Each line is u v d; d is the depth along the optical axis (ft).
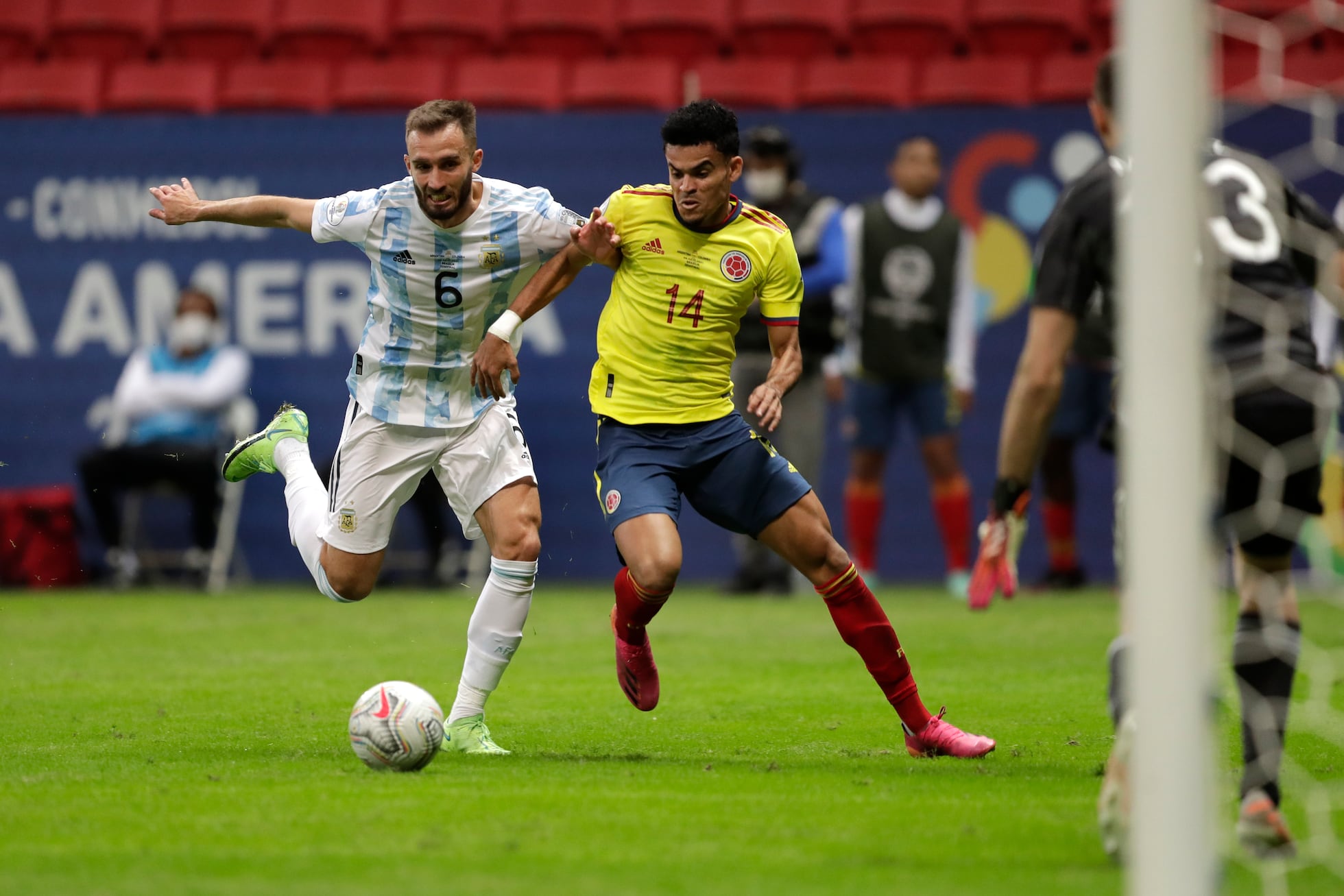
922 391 121.19
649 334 55.93
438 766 51.83
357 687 73.97
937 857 37.88
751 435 56.08
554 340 135.13
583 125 134.82
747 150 115.65
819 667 81.61
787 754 55.01
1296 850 40.09
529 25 151.23
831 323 116.16
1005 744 57.31
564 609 114.93
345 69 147.43
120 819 42.11
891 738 59.06
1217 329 41.81
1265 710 41.34
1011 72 140.36
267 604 118.93
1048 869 36.63
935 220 119.85
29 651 88.84
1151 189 29.60
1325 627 100.83
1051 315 44.68
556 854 38.01
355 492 58.85
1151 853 29.30
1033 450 45.14
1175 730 29.25
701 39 150.41
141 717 64.03
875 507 124.36
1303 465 41.52
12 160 139.44
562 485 135.64
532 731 60.85
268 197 58.08
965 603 115.85
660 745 57.21
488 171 135.85
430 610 113.80
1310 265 44.32
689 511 135.33
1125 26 29.99
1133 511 29.84
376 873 36.01
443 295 56.70
